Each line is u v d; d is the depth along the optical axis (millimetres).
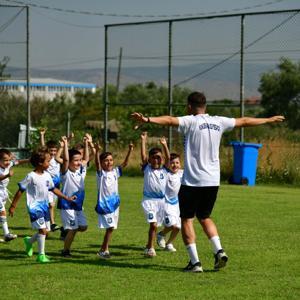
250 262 8805
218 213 13859
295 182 20844
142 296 7004
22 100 31859
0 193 10656
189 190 8266
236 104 22344
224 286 7441
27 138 29016
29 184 9203
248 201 16062
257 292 7156
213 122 8312
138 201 16031
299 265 8617
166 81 24094
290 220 12875
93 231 11617
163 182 9711
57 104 50531
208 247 9945
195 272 8195
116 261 9016
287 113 22156
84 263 8867
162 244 10000
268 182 21219
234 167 21109
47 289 7332
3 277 7945
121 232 11523
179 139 24266
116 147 26172
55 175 11781
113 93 50156
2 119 31578
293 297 6953
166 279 7828
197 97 8391
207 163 8281
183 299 6871
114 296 7012
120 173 9547
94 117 51094
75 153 9672
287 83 21844
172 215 9672
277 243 10289
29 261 9000
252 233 11258
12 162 10875
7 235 10570
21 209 14812
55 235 11438
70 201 9398
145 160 9867
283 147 21578
